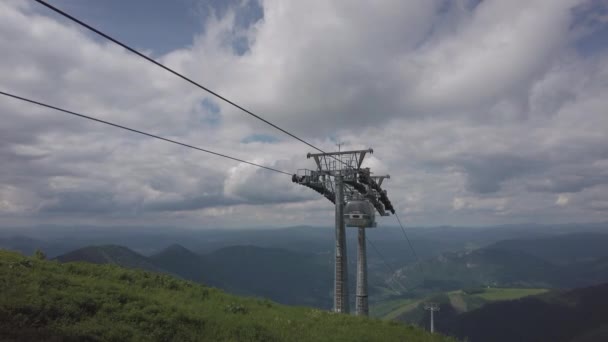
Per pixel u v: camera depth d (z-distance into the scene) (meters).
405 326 25.31
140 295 19.06
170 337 15.14
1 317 12.76
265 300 27.14
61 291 16.31
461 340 25.59
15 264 19.22
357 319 24.81
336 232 36.25
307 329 20.14
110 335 13.58
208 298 23.69
